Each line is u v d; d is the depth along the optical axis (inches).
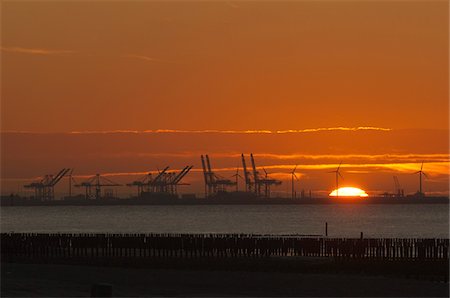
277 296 4175.7
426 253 6235.2
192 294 4109.3
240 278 4862.2
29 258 6318.9
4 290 3914.9
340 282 4690.0
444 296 4254.4
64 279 4653.1
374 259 5856.3
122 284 4515.3
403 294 4288.9
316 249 6269.7
